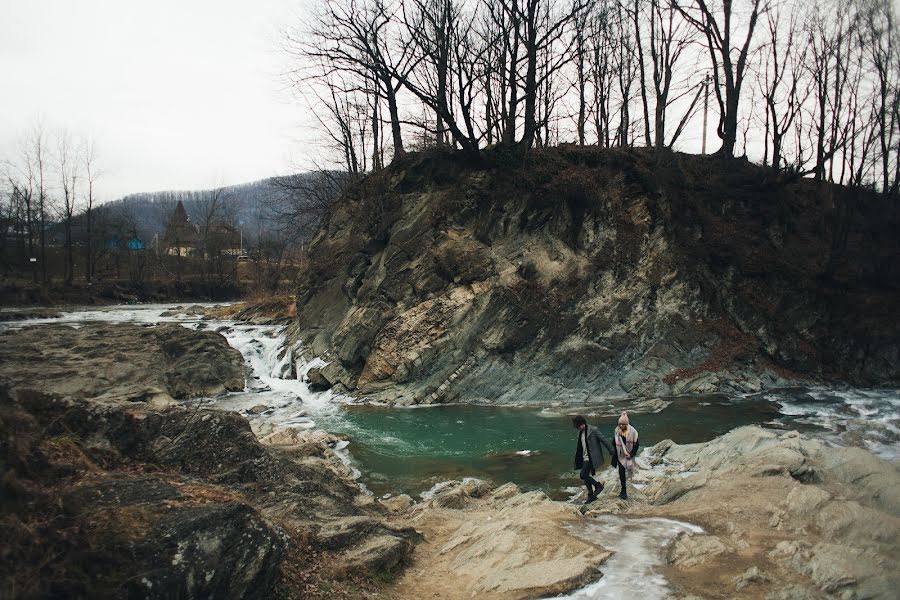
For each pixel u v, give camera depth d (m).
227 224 73.69
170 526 4.72
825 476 9.13
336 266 24.03
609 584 5.67
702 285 20.44
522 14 21.42
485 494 10.12
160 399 16.64
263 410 16.55
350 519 6.81
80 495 5.00
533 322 18.73
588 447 9.38
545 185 20.81
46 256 58.59
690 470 10.80
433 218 20.70
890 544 6.58
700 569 5.99
